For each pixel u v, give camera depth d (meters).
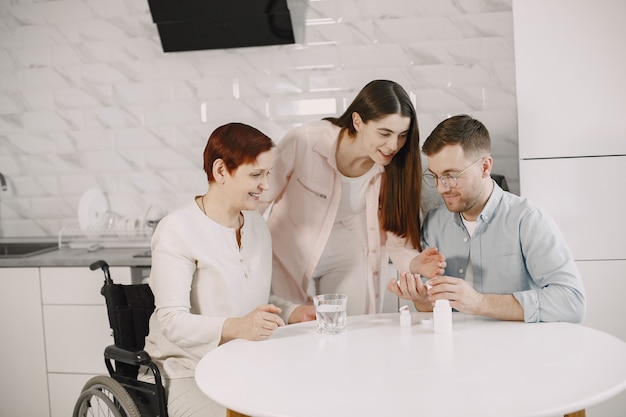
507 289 2.36
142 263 3.05
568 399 1.51
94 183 3.60
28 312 3.16
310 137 2.95
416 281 2.23
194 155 3.49
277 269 3.02
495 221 2.36
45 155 3.63
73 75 3.56
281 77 3.36
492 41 3.18
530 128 2.69
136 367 2.43
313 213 2.96
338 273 2.98
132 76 3.50
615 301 2.68
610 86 2.62
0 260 3.14
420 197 2.87
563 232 2.69
